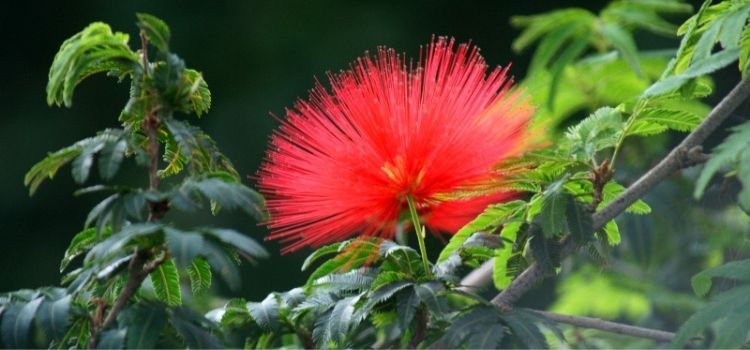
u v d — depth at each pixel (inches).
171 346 27.0
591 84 34.5
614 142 28.0
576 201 27.4
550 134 33.3
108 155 25.5
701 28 28.0
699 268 36.2
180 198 25.3
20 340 25.5
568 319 27.9
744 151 25.7
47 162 25.8
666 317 36.3
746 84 27.4
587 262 35.8
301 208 27.3
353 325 27.0
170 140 26.7
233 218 55.1
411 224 27.9
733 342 26.1
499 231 28.9
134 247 25.7
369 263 27.7
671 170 27.4
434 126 27.2
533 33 34.4
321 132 27.3
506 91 27.4
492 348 26.3
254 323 28.5
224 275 25.0
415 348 27.0
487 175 27.3
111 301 26.8
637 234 34.4
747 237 33.4
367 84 27.3
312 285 27.2
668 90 27.0
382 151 27.2
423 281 27.0
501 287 29.0
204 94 26.5
